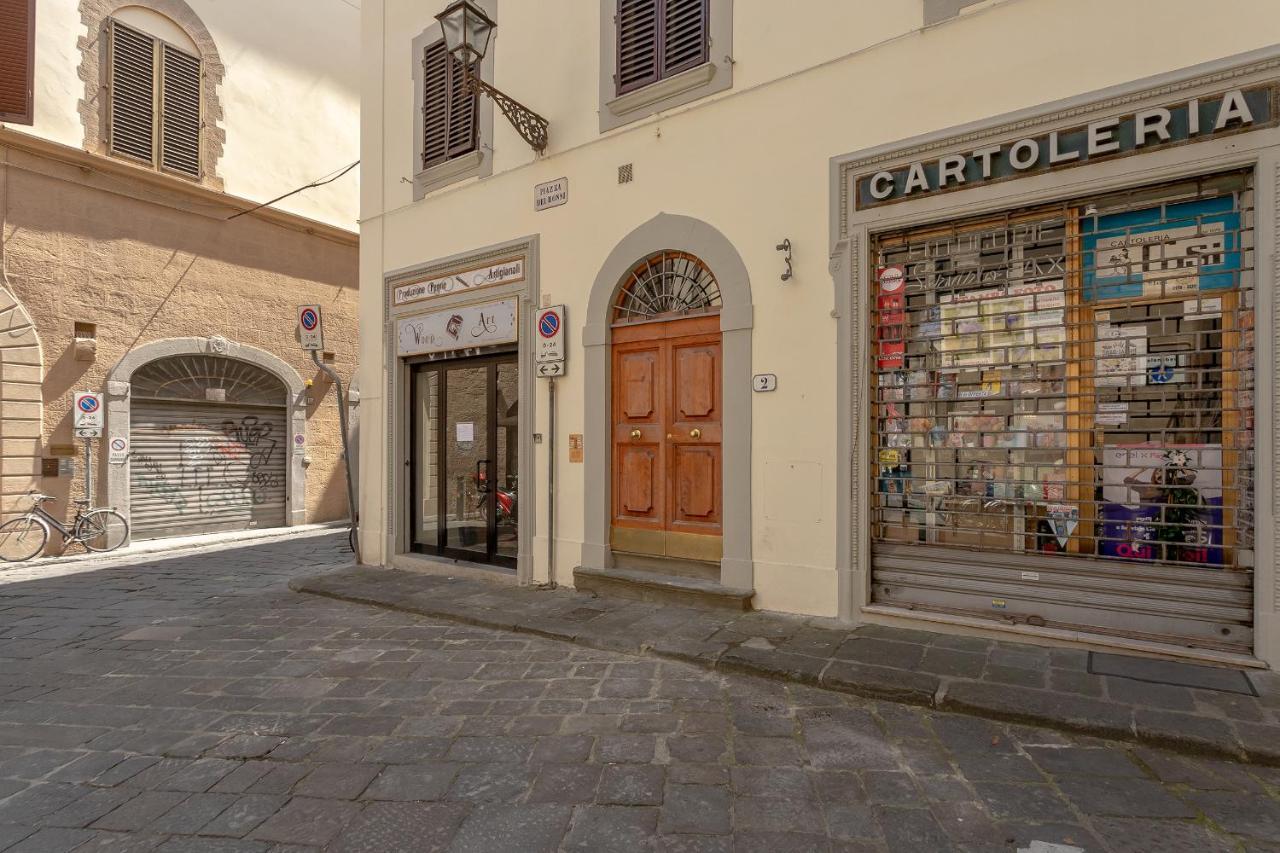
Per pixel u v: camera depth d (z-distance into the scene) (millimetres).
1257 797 2744
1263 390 3750
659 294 6168
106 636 5508
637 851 2508
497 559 7309
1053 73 4312
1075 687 3656
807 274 5215
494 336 7152
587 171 6469
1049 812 2676
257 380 12742
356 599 6383
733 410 5539
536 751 3301
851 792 2859
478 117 7363
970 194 4574
